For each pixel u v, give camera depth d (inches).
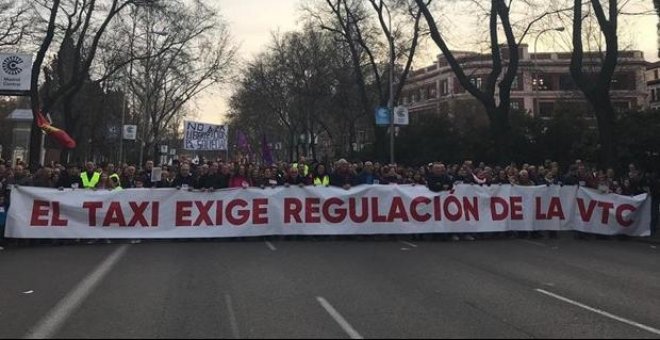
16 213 507.8
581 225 594.6
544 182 637.3
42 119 796.6
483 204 576.4
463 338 229.6
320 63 1748.3
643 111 1002.1
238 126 2874.0
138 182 594.9
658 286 342.0
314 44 1754.4
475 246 521.0
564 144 1327.5
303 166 666.2
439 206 566.3
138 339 228.4
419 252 475.5
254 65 2007.9
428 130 1555.1
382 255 455.8
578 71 779.4
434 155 1486.2
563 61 3097.9
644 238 591.2
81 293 311.0
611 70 751.7
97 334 235.3
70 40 1120.2
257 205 547.8
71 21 1023.6
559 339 230.1
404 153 1542.8
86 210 522.3
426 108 3304.6
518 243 546.0
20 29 1014.4
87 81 1515.7
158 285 331.6
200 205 541.3
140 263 410.3
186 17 1371.8
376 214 558.9
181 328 243.3
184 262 414.9
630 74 2827.3
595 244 551.5
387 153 1517.0
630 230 600.4
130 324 249.8
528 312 273.6
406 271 382.6
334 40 1533.0
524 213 585.6
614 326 250.5
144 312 270.2
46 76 1250.0
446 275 369.4
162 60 1616.6
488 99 872.9
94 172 570.6
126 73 1599.4
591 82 780.0
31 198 514.0
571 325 251.1
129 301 292.2
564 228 592.1
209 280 346.3
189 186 554.3
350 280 348.5
